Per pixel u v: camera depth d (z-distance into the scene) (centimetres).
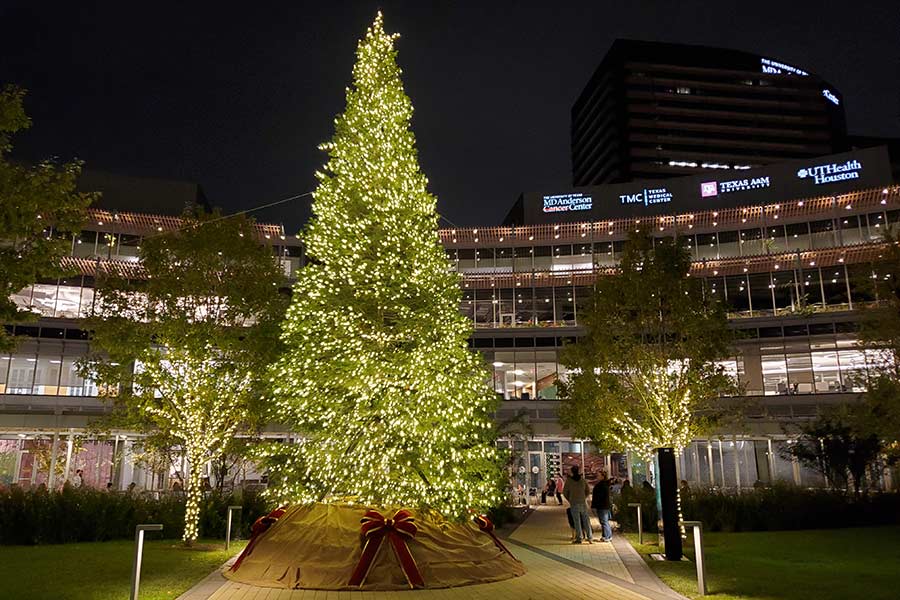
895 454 2394
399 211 1543
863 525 2295
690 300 1933
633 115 11731
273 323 1811
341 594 1049
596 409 2045
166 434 1942
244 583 1139
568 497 1867
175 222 5244
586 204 6294
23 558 1398
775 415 4038
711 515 2145
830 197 5216
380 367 1407
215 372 1739
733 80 12119
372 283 1474
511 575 1223
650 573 1264
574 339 4875
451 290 1573
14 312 1015
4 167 1023
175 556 1473
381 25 1741
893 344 1925
